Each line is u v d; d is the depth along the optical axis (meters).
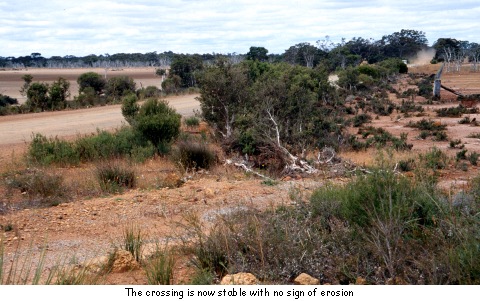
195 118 23.12
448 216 5.83
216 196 9.75
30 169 12.54
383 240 5.60
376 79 55.19
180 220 8.05
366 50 107.81
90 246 6.96
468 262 4.98
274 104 14.49
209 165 13.23
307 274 5.43
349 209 6.50
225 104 17.78
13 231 7.68
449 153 16.53
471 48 111.94
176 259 6.21
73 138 19.09
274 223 6.41
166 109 17.55
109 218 8.38
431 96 40.69
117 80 50.19
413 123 24.44
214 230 6.44
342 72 45.19
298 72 27.80
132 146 15.49
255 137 13.55
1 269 4.88
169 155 14.54
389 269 5.17
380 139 18.38
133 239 6.54
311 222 6.54
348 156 14.61
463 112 30.58
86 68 197.25
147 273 5.43
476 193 6.84
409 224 5.95
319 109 17.03
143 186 11.07
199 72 18.94
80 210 8.88
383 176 6.74
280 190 10.10
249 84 19.28
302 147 13.27
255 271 5.50
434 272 4.94
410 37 110.81
